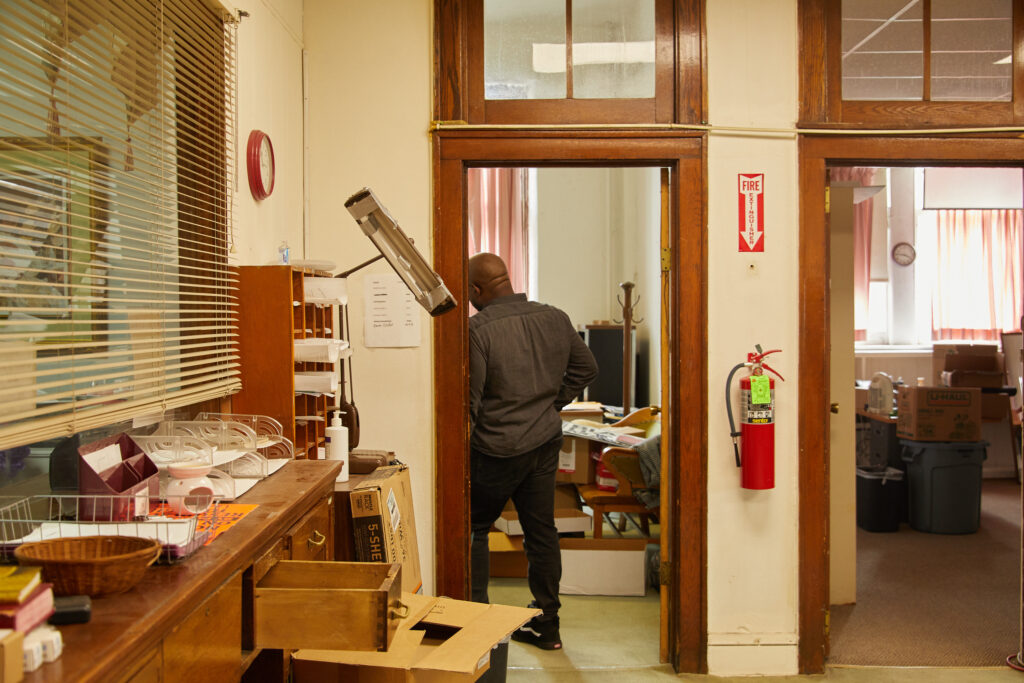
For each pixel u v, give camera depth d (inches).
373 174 111.3
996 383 233.6
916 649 122.3
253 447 72.6
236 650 50.4
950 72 113.7
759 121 111.7
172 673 41.6
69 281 59.2
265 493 62.7
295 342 85.8
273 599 53.0
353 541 84.6
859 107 112.6
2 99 49.1
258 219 92.1
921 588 151.3
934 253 272.1
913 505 195.6
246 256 88.3
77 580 39.4
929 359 260.8
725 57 111.4
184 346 70.6
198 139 75.5
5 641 31.0
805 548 112.7
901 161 113.2
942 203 217.5
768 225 112.0
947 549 177.8
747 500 113.0
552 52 112.5
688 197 111.3
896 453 202.5
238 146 85.3
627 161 112.1
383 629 52.3
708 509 112.7
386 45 111.0
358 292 111.8
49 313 57.2
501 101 112.0
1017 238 271.6
